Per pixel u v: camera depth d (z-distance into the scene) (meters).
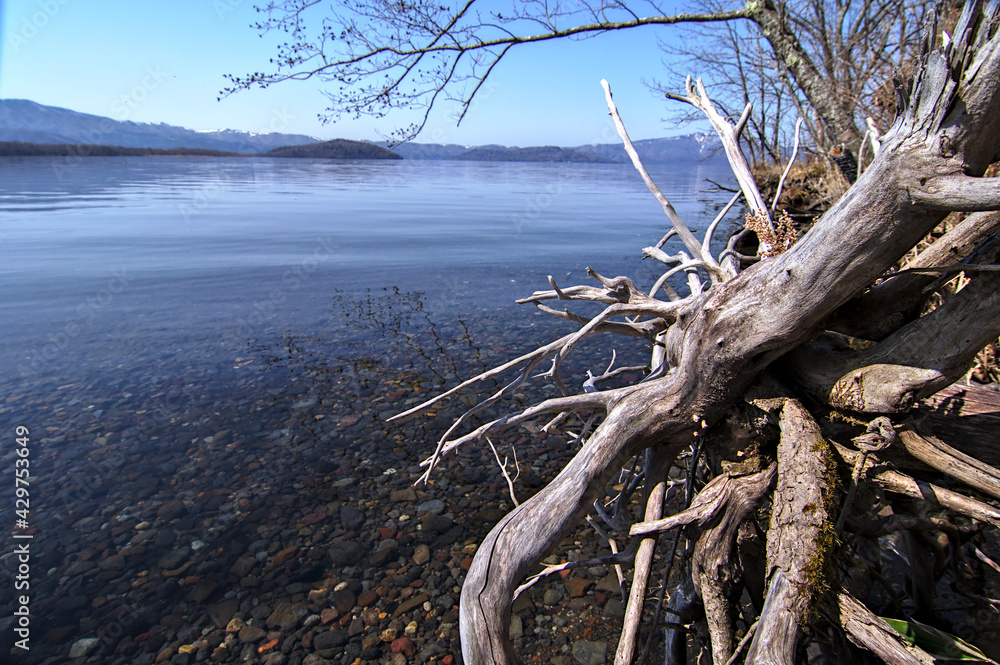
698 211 21.02
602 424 2.23
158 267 10.32
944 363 1.67
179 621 2.81
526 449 4.39
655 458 2.40
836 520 1.76
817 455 1.77
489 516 3.62
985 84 1.32
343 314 7.77
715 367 2.02
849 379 1.88
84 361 6.05
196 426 4.73
